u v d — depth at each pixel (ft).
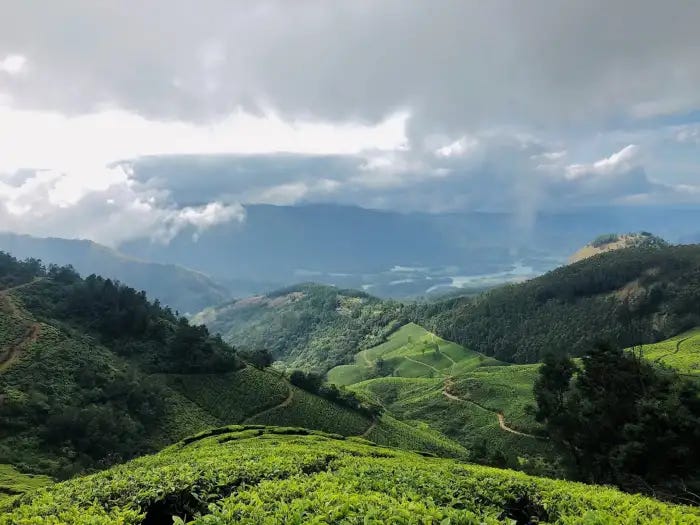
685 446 115.75
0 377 277.85
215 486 52.75
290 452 92.89
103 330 389.39
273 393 361.92
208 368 373.61
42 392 276.62
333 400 386.73
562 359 155.94
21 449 235.40
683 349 471.62
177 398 332.39
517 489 56.85
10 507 58.80
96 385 303.68
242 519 36.22
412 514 36.63
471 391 475.31
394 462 84.48
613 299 654.12
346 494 41.75
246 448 111.86
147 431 293.84
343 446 148.46
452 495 51.16
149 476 55.52
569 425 142.72
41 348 314.55
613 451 126.11
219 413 332.19
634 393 134.72
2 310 351.05
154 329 403.34
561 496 53.47
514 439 363.56
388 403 537.24
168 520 50.62
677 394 121.90
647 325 588.91
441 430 424.87
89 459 245.24
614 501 51.72
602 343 142.61
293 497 44.57
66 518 40.96
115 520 39.63
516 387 462.19
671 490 112.68
